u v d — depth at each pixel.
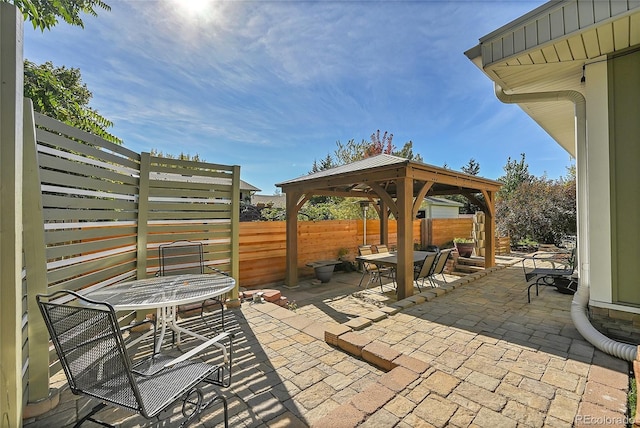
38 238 2.07
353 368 2.62
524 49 2.98
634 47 2.86
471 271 8.14
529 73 3.44
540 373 2.45
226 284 2.93
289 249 7.40
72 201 2.48
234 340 3.21
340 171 6.32
